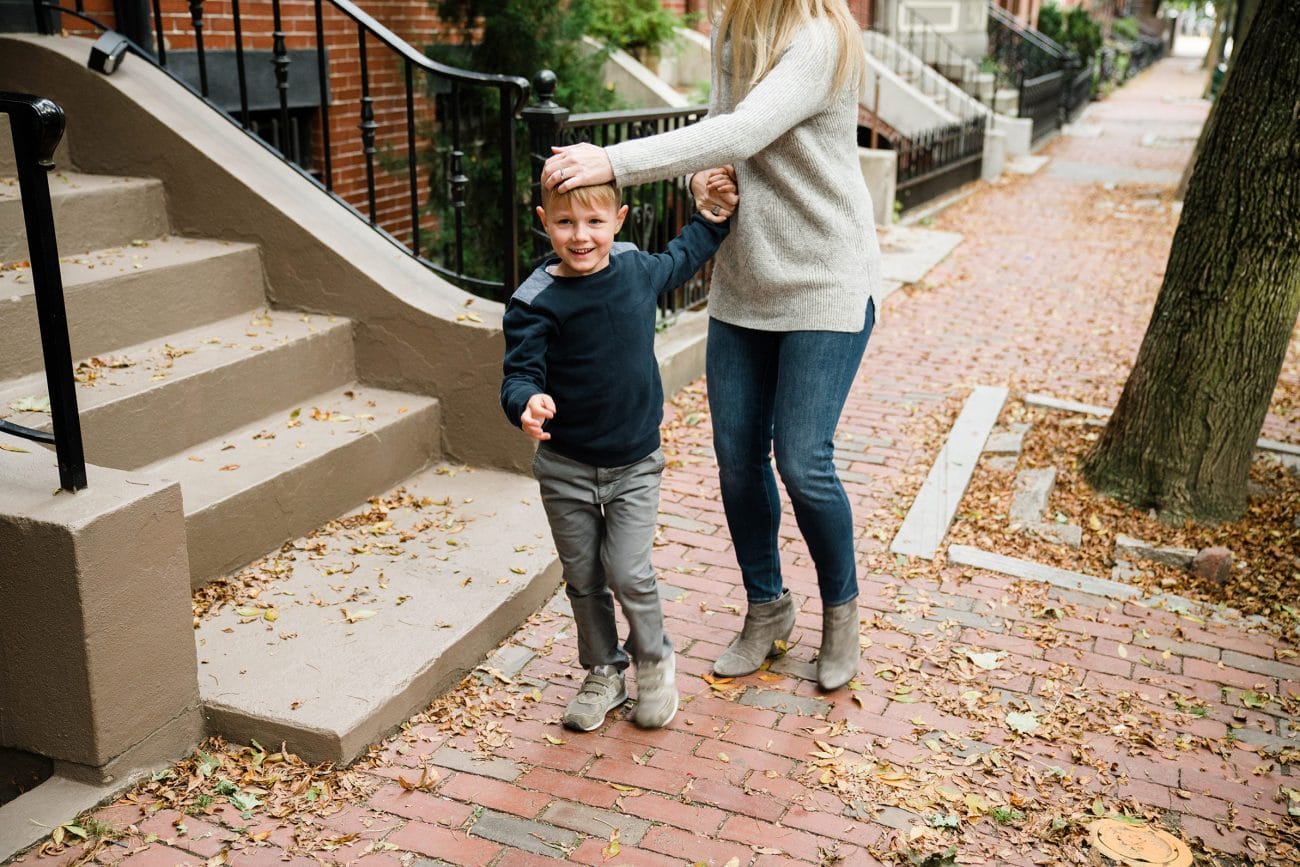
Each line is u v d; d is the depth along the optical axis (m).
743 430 3.00
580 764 2.84
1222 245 4.31
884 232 10.65
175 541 2.68
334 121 6.78
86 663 2.50
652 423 2.76
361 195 7.09
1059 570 4.02
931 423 5.50
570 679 3.24
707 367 3.06
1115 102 29.12
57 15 4.98
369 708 2.83
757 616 3.25
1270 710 3.20
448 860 2.48
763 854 2.52
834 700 3.15
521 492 4.14
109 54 4.33
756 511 3.12
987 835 2.61
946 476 4.80
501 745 2.91
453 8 6.92
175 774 2.73
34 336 3.54
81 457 2.57
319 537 3.74
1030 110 19.02
